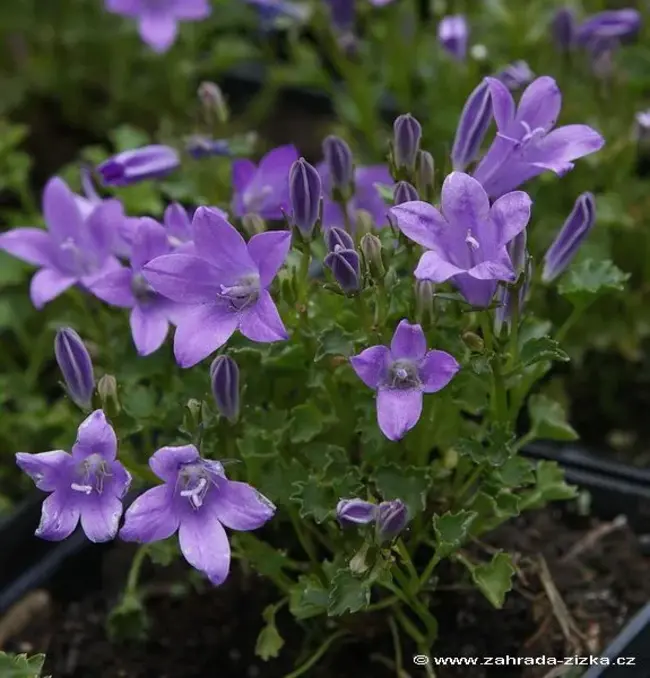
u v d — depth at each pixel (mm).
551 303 625
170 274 478
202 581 562
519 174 494
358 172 557
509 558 507
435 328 503
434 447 543
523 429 605
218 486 467
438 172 513
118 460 487
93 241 546
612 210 618
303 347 517
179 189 606
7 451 617
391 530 478
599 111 660
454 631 540
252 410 521
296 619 534
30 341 642
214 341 477
